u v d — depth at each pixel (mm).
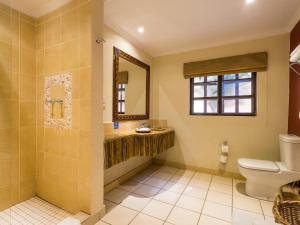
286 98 2359
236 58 2576
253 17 2074
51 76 1786
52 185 1808
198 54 2910
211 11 1945
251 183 2113
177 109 3086
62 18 1689
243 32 2455
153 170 2990
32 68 1895
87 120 1547
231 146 2688
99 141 1616
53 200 1805
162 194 2156
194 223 1621
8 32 1698
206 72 2793
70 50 1639
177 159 3104
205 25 2258
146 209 1829
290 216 1095
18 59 1776
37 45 1899
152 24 2229
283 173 1960
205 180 2586
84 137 1567
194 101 3047
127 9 1905
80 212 1592
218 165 2777
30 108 1889
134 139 2211
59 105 1727
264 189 2057
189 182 2510
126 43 2557
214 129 2803
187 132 3010
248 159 2340
